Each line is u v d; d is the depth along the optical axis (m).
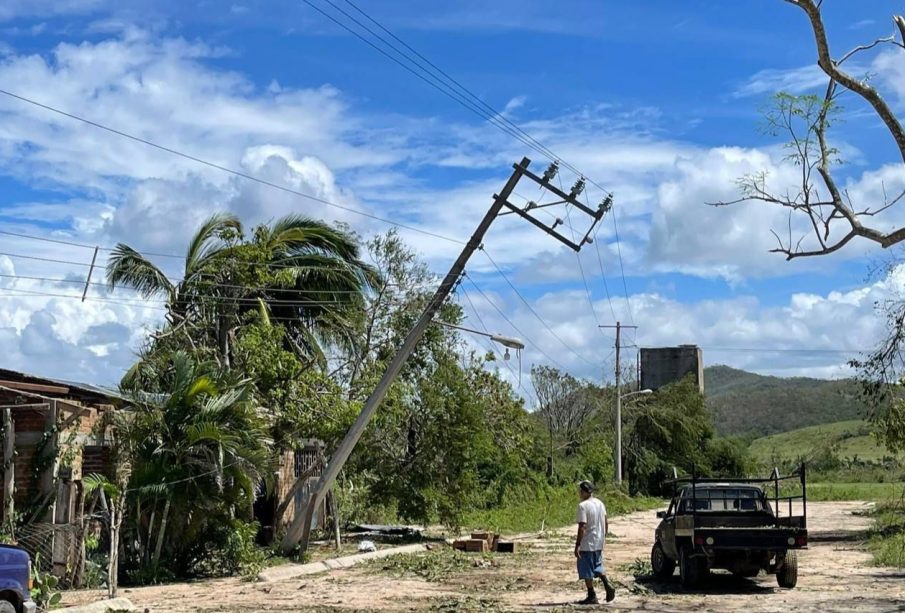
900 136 20.02
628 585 20.34
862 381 31.98
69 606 16.78
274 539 27.67
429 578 21.83
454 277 26.50
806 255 21.61
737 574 22.42
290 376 26.94
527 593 19.28
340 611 16.55
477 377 36.19
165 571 21.20
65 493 19.53
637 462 74.19
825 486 81.81
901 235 20.56
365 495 36.12
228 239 30.42
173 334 28.16
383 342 34.16
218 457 21.44
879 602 17.33
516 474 46.66
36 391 20.05
